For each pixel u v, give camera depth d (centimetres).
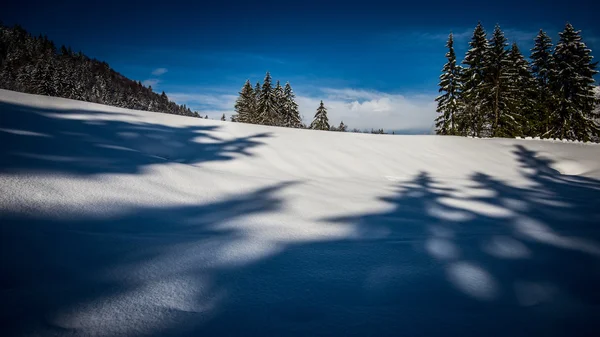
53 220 226
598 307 158
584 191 586
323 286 173
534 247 258
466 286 179
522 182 673
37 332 115
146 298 147
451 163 813
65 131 463
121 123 608
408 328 133
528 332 132
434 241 271
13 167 293
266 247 234
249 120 3688
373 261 217
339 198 434
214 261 199
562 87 2100
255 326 130
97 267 174
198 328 126
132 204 295
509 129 2172
